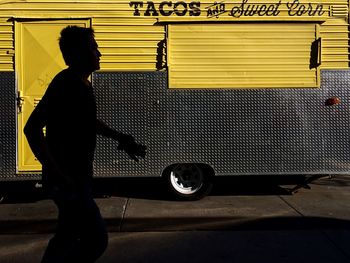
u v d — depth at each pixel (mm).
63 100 3182
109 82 6742
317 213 6277
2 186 7477
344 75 6945
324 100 6906
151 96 6766
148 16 6770
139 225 5816
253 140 6832
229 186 7918
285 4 6855
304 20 6863
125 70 6746
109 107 6734
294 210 6430
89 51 3322
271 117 6855
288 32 6898
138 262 4605
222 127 6809
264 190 7641
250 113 6836
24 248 5109
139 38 6770
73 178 3186
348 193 7426
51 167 3055
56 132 3207
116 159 6703
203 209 6512
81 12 6730
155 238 5359
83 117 3244
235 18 6812
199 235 5461
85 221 3176
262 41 6871
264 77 6863
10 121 6668
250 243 5168
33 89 6711
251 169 6832
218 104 6809
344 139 6910
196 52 6809
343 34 6953
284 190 7570
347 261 4625
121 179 7809
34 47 6699
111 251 4926
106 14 6750
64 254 3240
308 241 5227
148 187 7906
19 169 6684
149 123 6754
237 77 6840
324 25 6922
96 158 6688
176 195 6938
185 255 4809
